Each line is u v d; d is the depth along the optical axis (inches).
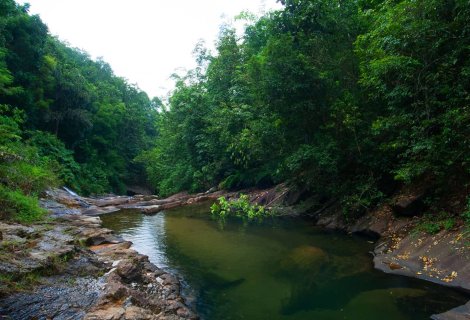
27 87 947.3
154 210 630.5
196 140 946.1
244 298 242.7
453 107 303.9
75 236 356.2
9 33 852.6
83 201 721.0
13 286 209.5
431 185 345.7
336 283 262.1
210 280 277.1
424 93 323.9
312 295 243.6
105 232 386.0
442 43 311.1
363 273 279.3
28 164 642.8
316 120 467.5
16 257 246.4
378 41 337.1
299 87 430.3
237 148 705.6
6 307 189.0
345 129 433.7
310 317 211.8
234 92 771.4
